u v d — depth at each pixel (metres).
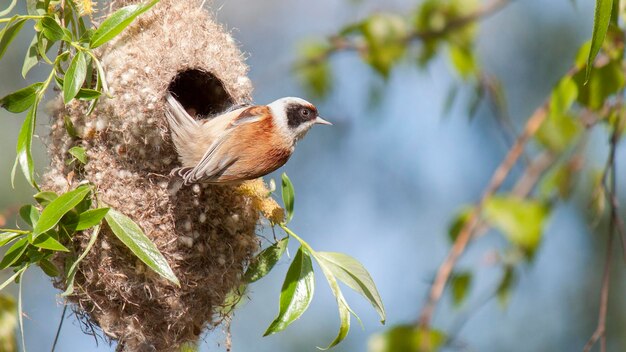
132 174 8.81
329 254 8.51
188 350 9.31
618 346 16.55
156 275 8.78
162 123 8.73
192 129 8.69
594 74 10.02
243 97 9.30
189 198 8.88
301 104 9.20
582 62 9.95
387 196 18.19
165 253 8.79
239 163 8.70
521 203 11.35
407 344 11.05
